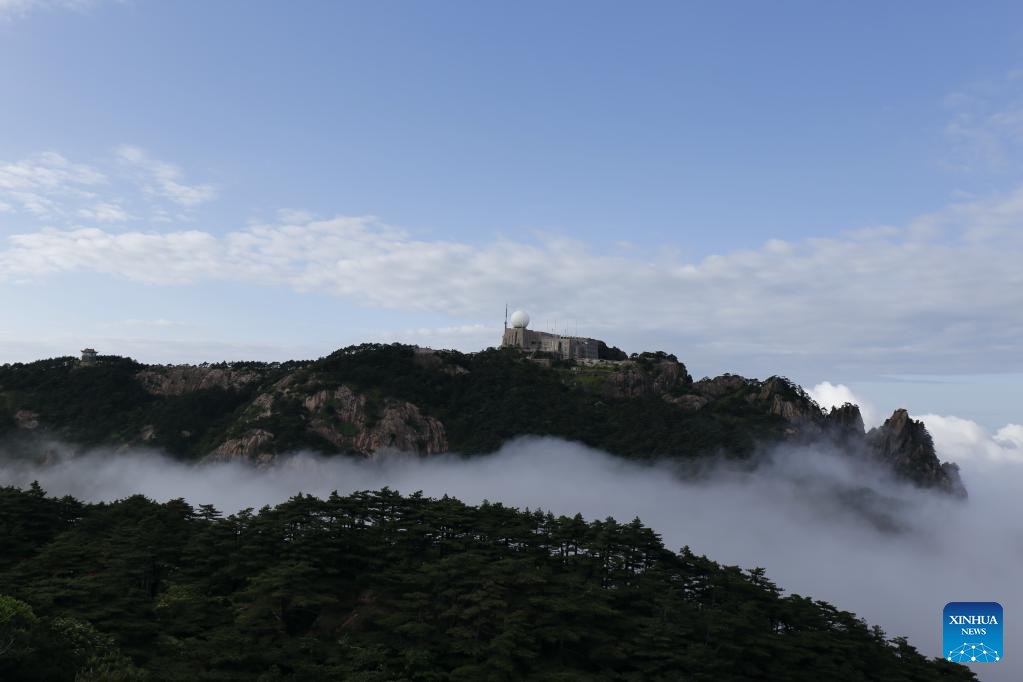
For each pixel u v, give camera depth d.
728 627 94.81
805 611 106.56
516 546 118.00
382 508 126.75
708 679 87.44
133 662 74.75
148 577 104.25
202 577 103.88
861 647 103.31
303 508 117.94
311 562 104.12
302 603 92.25
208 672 74.44
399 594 101.50
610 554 116.00
